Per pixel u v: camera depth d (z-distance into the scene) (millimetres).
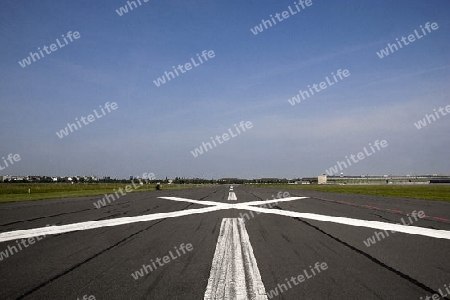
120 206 14992
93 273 4309
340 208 13359
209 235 7160
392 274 4160
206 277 4078
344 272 4254
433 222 8969
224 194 26484
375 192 28953
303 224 8789
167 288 3680
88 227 8469
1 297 3467
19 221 9727
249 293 3484
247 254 5301
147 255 5309
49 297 3455
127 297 3418
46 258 5156
